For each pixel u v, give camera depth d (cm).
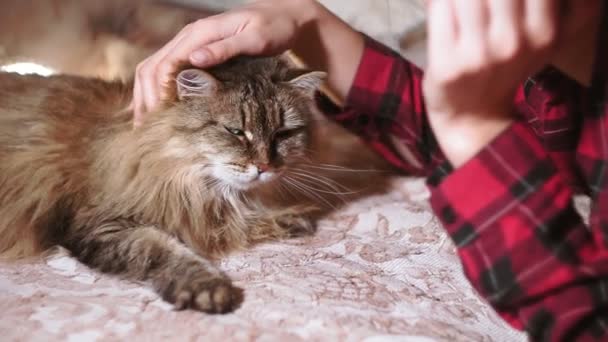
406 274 53
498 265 38
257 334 45
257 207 62
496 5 33
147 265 54
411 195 66
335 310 47
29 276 52
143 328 45
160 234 57
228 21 58
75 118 61
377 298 49
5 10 81
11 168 60
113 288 51
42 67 83
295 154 62
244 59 61
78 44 84
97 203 58
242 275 52
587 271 37
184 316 47
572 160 47
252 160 59
